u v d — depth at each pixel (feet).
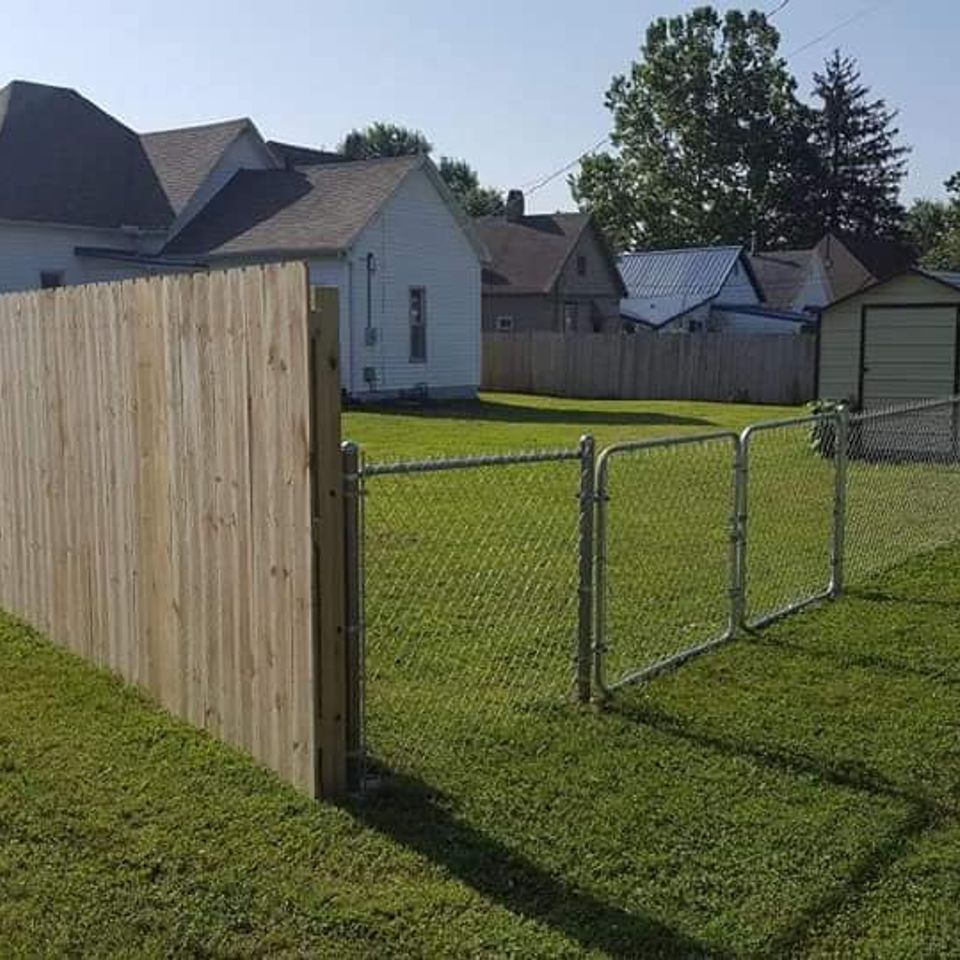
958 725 13.34
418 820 10.62
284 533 11.12
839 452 19.80
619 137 168.76
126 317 13.73
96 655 15.33
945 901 9.23
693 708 13.87
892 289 43.27
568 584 20.13
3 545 18.12
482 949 8.48
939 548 23.88
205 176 71.46
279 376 11.02
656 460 35.88
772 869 9.75
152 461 13.42
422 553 22.56
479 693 14.28
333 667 10.98
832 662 15.83
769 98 165.99
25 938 8.59
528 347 87.76
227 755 12.10
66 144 69.56
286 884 9.37
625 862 9.85
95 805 10.84
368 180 67.87
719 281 114.83
